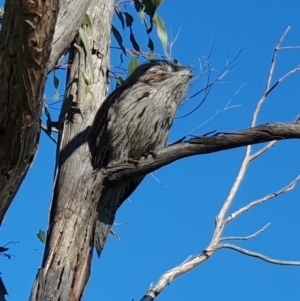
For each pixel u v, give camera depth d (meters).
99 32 4.99
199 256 4.38
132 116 4.53
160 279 4.24
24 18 2.83
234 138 3.99
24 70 2.94
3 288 4.28
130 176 4.29
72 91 4.72
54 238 4.16
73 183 4.28
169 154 4.16
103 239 4.42
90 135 4.53
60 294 4.02
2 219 3.52
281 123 3.94
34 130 3.14
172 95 4.70
